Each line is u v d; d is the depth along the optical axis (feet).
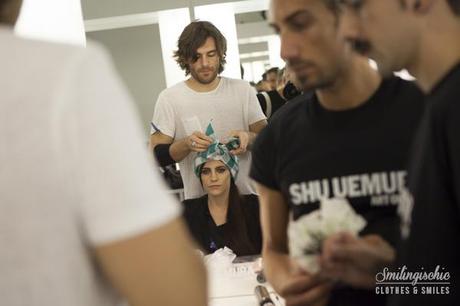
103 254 1.61
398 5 1.98
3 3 1.80
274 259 3.23
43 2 7.48
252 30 12.87
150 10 12.86
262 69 12.96
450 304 2.11
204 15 12.77
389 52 2.06
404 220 2.24
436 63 2.00
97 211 1.57
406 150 2.59
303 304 2.78
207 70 6.57
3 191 1.54
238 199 6.18
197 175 6.20
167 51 13.05
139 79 17.63
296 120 2.97
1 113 1.54
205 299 1.76
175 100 6.80
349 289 2.69
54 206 1.56
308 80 2.71
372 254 2.52
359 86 2.72
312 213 2.76
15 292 1.57
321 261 2.68
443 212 2.00
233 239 6.11
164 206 1.67
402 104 2.67
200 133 6.28
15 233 1.55
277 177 3.07
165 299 1.62
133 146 1.67
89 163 1.57
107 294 1.76
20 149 1.54
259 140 3.18
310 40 2.62
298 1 2.58
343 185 2.73
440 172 1.97
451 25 1.98
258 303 4.68
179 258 1.65
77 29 8.09
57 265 1.58
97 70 1.66
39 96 1.55
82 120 1.57
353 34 2.14
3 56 1.60
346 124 2.74
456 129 1.85
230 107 6.79
